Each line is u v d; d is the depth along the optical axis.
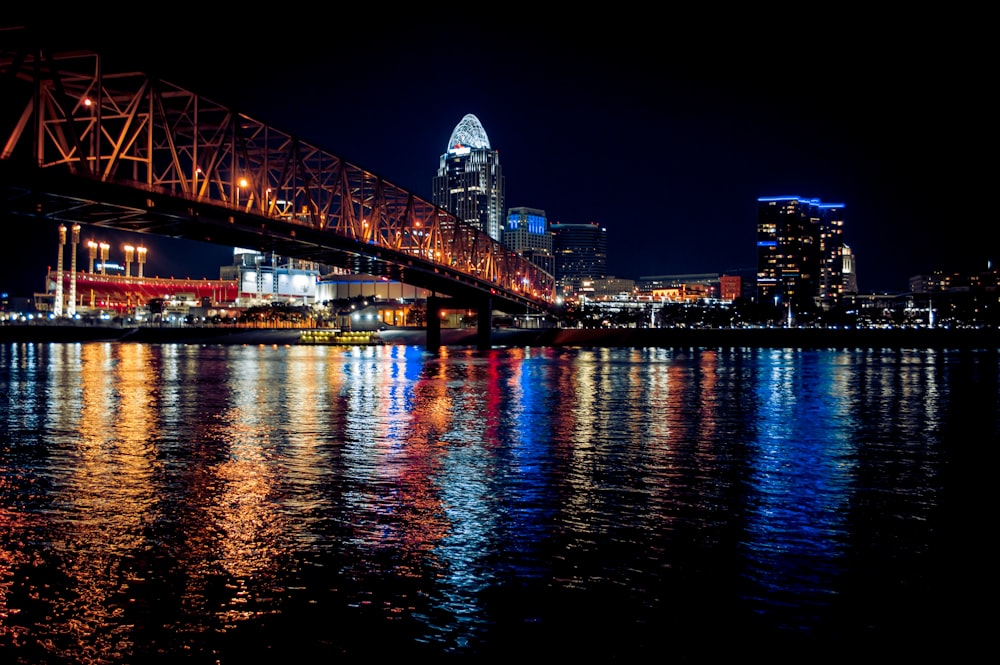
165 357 138.50
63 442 38.94
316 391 69.19
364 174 102.25
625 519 24.00
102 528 22.64
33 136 51.75
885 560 20.11
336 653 15.10
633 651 15.16
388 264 110.12
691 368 108.88
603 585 18.34
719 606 17.14
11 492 27.30
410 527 22.95
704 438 41.47
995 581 18.62
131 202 59.06
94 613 16.73
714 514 24.67
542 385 77.31
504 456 35.38
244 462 33.47
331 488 28.22
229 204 70.00
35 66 51.78
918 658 14.91
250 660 14.82
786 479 30.38
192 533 22.17
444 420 48.84
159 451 36.34
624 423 47.75
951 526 23.34
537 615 16.70
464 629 16.03
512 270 194.50
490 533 22.38
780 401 62.25
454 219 139.88
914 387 77.19
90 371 96.69
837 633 15.88
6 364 113.00
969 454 36.72
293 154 83.44
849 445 39.38
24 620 16.39
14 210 57.50
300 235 83.00
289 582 18.44
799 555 20.50
